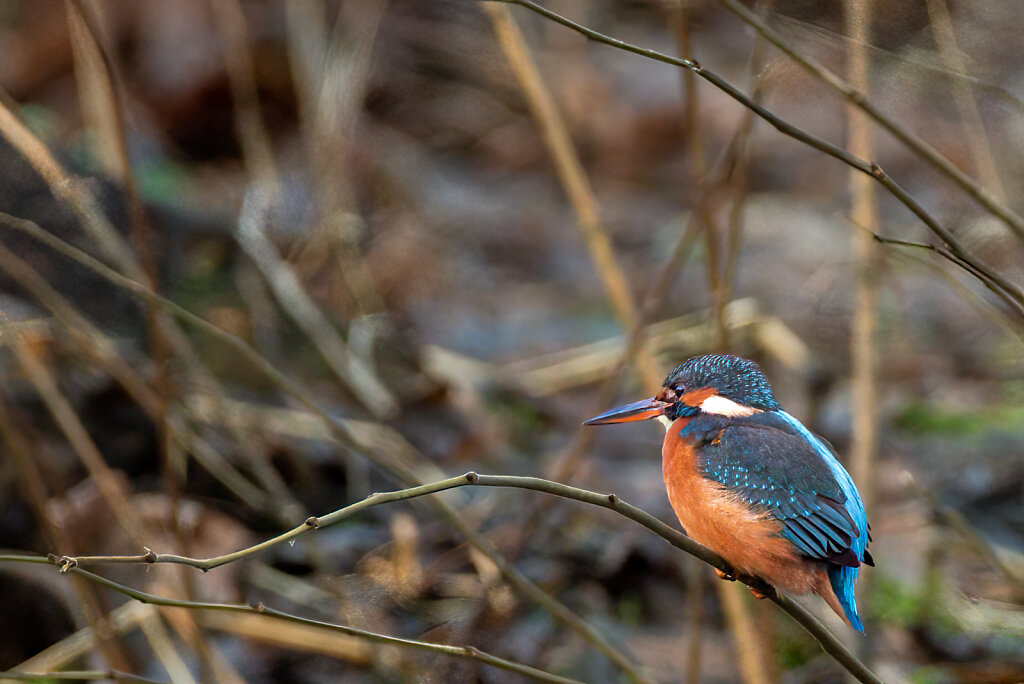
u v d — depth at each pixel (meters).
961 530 9.95
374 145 15.73
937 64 7.76
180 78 15.44
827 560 7.16
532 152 18.02
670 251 16.69
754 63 8.63
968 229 12.10
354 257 13.40
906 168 15.88
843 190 18.12
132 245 11.93
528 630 10.36
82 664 9.85
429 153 17.00
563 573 11.11
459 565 10.95
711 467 7.49
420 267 14.72
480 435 12.61
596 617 10.72
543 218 17.25
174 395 10.38
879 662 10.32
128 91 15.01
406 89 17.17
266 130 15.63
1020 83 8.36
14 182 11.30
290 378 12.44
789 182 18.38
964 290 8.05
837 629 10.47
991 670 10.08
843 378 13.63
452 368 13.29
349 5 14.35
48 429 11.33
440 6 17.25
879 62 8.08
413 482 9.23
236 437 11.39
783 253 16.17
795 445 7.50
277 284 12.59
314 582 10.89
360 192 15.14
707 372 8.12
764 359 13.28
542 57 18.50
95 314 11.46
